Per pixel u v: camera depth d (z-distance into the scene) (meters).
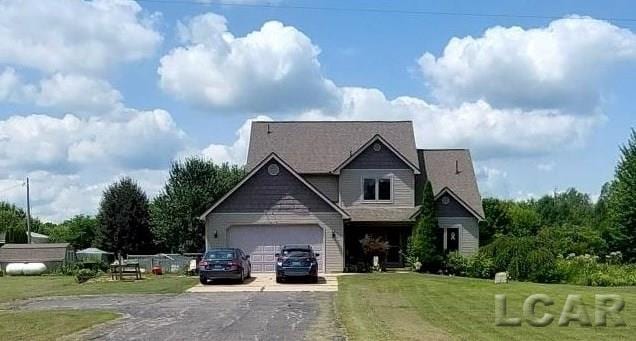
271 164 39.31
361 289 29.58
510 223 60.19
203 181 59.19
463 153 46.75
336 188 43.69
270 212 39.16
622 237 51.78
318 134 46.09
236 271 32.59
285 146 45.34
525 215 70.69
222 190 59.28
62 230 88.00
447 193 41.94
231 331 17.69
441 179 44.88
